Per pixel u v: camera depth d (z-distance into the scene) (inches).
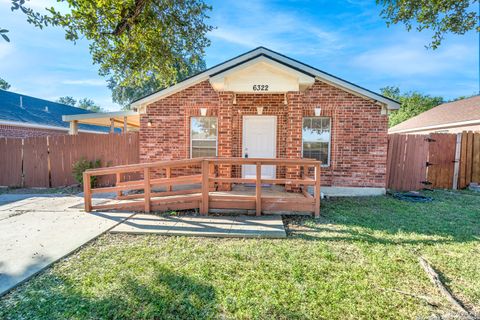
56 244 161.2
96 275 125.6
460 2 185.9
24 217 221.9
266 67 275.0
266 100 336.8
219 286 116.3
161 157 344.8
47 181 391.5
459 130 540.4
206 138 344.5
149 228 191.8
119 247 160.4
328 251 154.9
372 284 119.9
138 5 177.9
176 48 225.6
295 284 118.7
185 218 219.6
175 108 341.1
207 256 147.6
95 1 168.6
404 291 114.7
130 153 384.2
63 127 667.4
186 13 212.4
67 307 101.7
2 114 572.1
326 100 328.2
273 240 174.1
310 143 338.0
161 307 101.7
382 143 326.3
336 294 111.0
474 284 121.6
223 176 285.0
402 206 271.7
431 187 371.9
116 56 206.8
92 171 239.9
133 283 118.3
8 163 396.5
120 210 245.3
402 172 361.7
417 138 362.6
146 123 345.1
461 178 370.6
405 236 181.8
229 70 267.6
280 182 231.6
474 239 177.0
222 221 210.4
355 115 327.0
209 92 335.9
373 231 192.1
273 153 339.0
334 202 291.1
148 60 217.0
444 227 202.2
